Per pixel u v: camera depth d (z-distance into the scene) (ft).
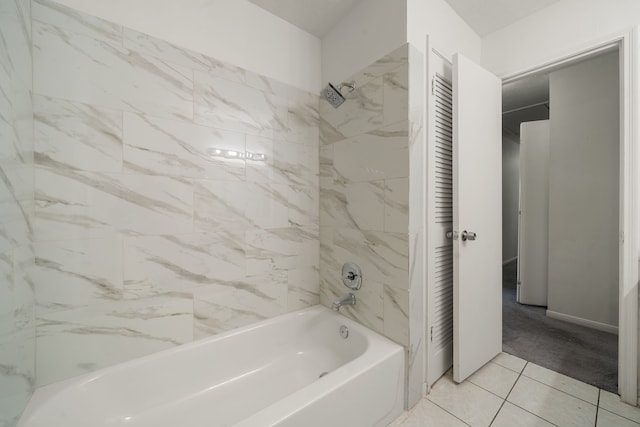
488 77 5.40
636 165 4.25
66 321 3.48
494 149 5.61
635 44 4.21
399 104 4.38
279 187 5.50
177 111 4.27
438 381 5.05
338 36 5.62
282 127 5.52
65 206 3.45
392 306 4.55
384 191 4.66
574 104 7.55
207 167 4.58
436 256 4.99
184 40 4.33
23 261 3.01
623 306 4.39
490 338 5.58
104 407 3.59
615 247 7.04
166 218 4.20
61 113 3.40
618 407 4.30
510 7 5.18
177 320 4.34
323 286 6.09
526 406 4.38
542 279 8.89
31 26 3.20
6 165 2.65
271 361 5.18
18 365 2.89
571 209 7.67
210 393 4.38
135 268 3.95
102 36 3.65
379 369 3.89
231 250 4.89
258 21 5.17
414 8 4.39
